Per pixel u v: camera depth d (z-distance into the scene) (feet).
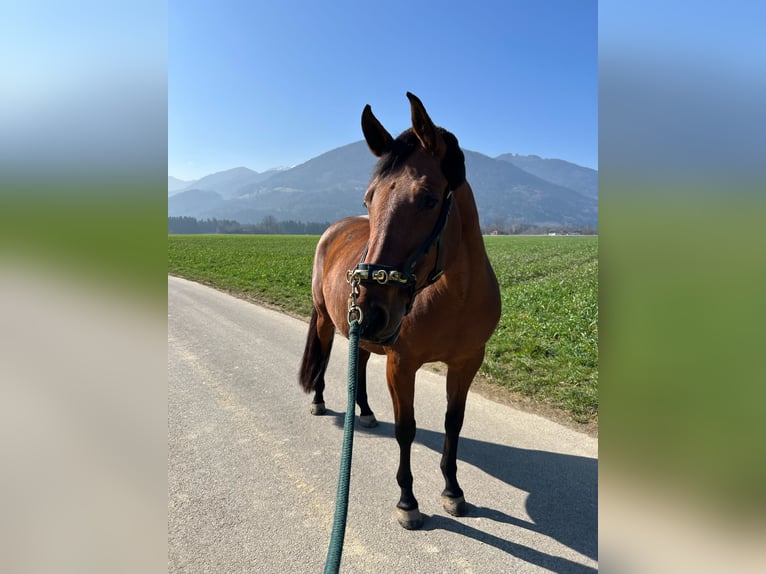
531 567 7.98
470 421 13.88
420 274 7.18
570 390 15.51
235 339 24.25
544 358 19.39
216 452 12.15
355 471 11.25
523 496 10.12
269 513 9.55
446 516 9.49
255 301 37.52
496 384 16.78
